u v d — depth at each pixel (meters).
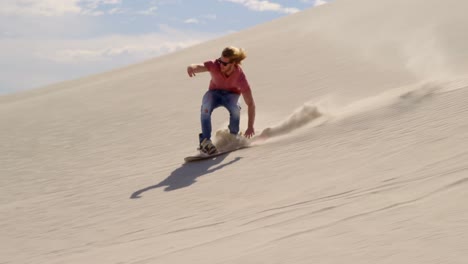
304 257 3.10
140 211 5.47
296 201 4.49
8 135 12.77
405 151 5.14
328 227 3.55
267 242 3.55
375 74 11.55
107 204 6.07
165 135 10.13
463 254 2.68
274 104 10.78
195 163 7.16
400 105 6.98
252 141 7.58
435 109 6.37
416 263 2.70
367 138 6.01
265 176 5.66
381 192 4.10
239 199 5.09
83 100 16.67
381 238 3.12
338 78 12.01
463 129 5.30
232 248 3.61
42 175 8.50
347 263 2.88
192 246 3.91
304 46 18.17
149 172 7.36
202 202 5.28
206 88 14.70
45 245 4.98
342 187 4.55
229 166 6.47
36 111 16.22
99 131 11.61
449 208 3.32
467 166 4.13
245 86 7.11
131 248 4.29
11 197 7.42
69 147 10.47
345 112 7.73
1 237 5.48
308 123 7.74
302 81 12.51
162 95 14.77
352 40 17.30
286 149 6.57
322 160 5.68
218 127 9.67
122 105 14.41
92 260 4.18
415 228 3.14
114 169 8.09
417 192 3.83
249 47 21.03
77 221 5.62
